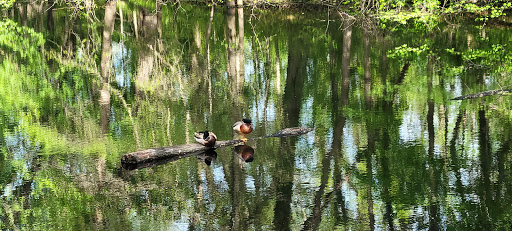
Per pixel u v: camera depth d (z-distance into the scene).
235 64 19.88
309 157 10.09
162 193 8.62
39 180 9.14
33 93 15.49
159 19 29.53
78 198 8.40
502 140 10.90
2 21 29.94
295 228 7.54
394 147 10.60
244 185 8.88
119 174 9.38
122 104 14.23
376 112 13.14
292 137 11.28
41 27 28.38
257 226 7.61
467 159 9.93
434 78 16.95
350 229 7.45
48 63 19.73
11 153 10.42
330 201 8.29
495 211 7.91
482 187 8.73
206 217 7.86
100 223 7.70
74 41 24.48
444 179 9.05
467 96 14.31
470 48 22.05
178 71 18.58
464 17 30.72
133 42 24.73
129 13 32.41
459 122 12.15
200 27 29.70
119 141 11.11
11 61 19.98
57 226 7.59
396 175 9.23
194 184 8.95
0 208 8.09
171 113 13.27
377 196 8.48
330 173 9.34
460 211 7.94
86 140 11.22
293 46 23.81
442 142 10.88
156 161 9.98
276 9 36.19
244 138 10.97
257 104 14.11
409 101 14.14
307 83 16.70
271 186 8.84
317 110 13.41
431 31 26.69
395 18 26.45
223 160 9.96
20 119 12.81
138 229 7.47
